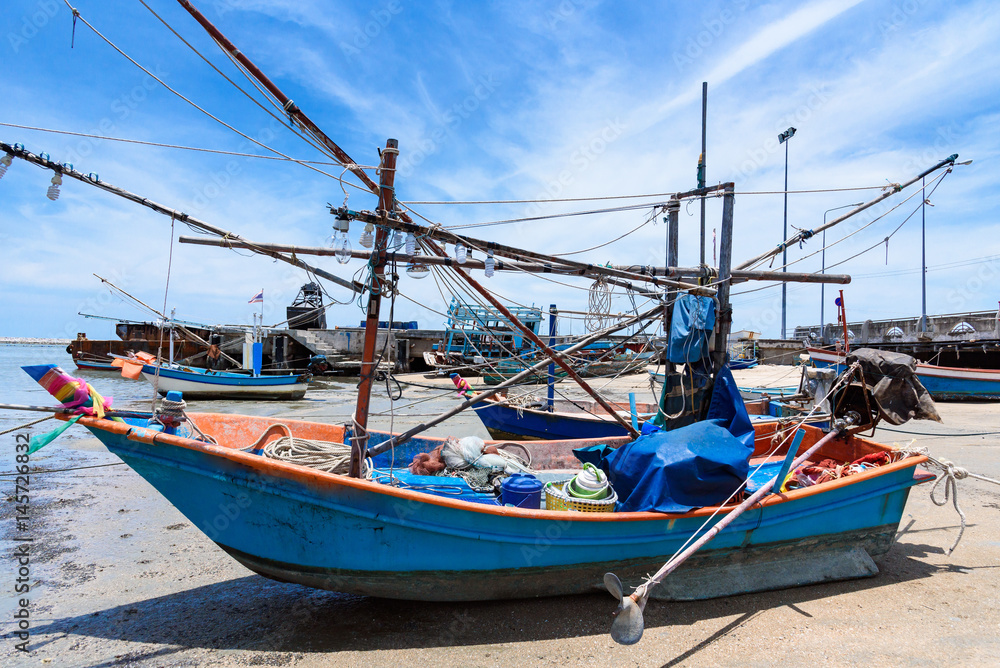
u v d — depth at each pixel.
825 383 9.58
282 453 5.27
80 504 7.69
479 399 6.07
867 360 6.21
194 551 6.07
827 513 5.27
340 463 5.21
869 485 5.43
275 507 4.18
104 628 4.43
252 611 4.73
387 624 4.50
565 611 4.64
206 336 27.31
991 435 12.95
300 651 4.11
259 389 20.72
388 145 4.46
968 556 5.92
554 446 7.78
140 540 6.38
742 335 29.55
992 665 3.93
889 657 4.03
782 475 5.03
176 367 21.00
